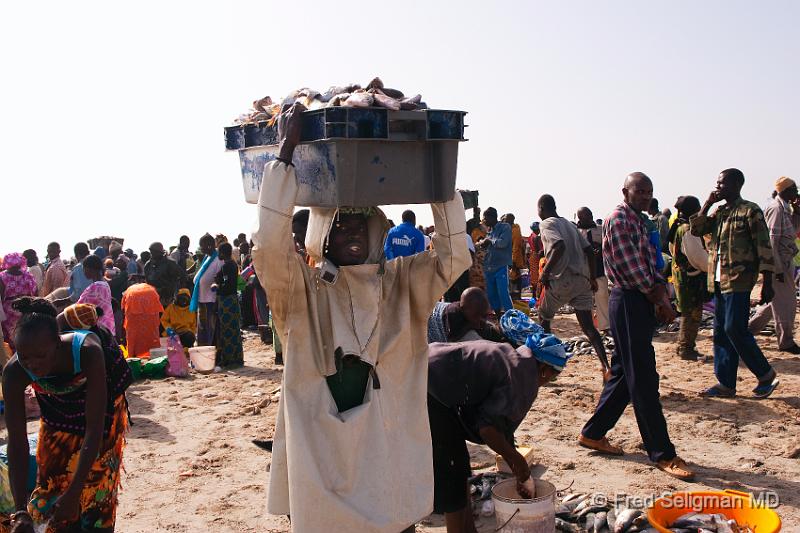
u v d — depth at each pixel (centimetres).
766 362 782
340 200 304
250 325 1602
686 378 899
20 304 368
